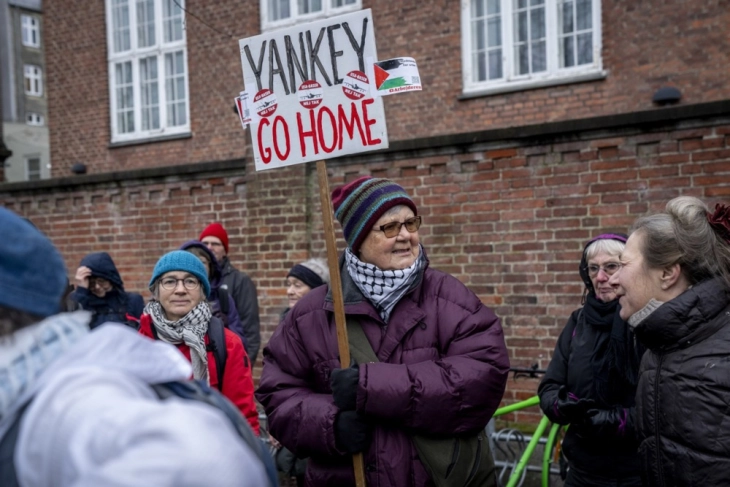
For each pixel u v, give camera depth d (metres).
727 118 4.38
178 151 10.34
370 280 2.37
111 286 4.37
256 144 2.59
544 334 5.02
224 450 0.88
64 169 11.44
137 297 4.62
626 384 2.75
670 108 4.50
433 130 8.45
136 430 0.87
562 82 7.80
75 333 1.05
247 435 1.16
